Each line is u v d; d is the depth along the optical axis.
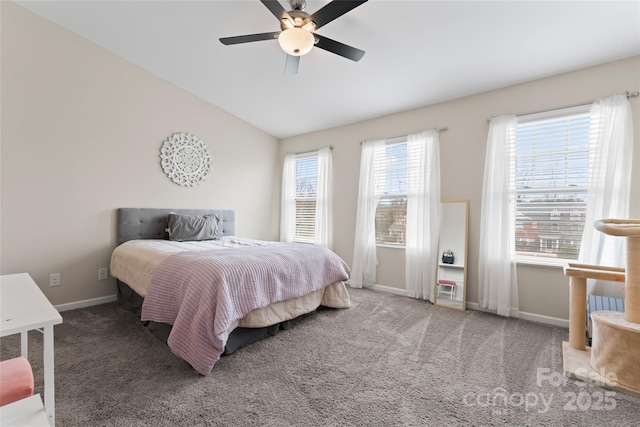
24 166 2.60
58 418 1.35
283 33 1.98
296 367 1.85
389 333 2.41
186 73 3.38
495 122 2.95
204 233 3.51
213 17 2.49
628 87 2.38
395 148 3.77
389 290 3.75
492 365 1.91
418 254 3.44
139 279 2.39
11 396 0.93
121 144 3.20
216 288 1.82
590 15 1.99
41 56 2.66
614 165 2.35
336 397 1.56
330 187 4.33
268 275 2.19
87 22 2.68
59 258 2.80
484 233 3.00
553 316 2.69
